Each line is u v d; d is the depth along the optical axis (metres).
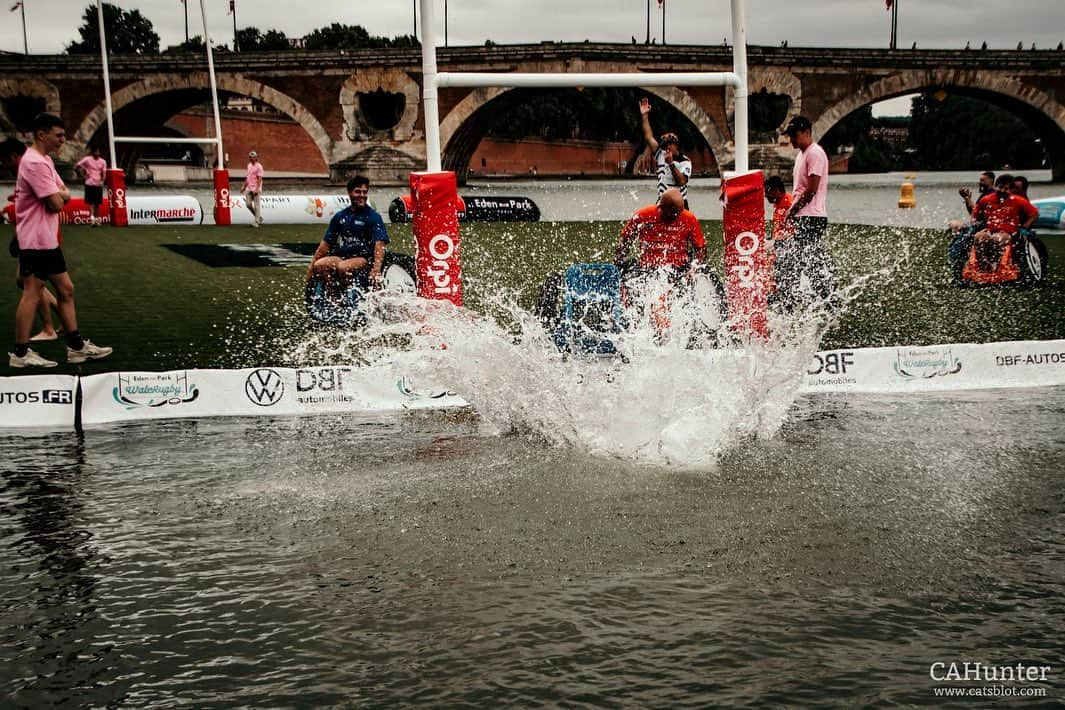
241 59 52.69
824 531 4.59
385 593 3.98
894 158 119.75
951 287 12.32
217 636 3.64
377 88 52.56
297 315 10.60
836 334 9.28
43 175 7.70
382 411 7.07
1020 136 105.38
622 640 3.58
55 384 6.77
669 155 13.12
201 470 5.64
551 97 91.06
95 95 53.25
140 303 11.45
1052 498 5.03
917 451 5.89
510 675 3.35
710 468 5.55
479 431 6.43
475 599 3.91
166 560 4.33
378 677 3.35
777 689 3.25
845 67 50.62
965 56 50.41
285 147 82.19
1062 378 7.91
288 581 4.10
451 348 6.84
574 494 5.11
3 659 3.48
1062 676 3.32
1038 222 21.75
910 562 4.23
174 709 3.17
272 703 3.19
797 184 10.30
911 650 3.50
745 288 8.47
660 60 50.78
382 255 9.99
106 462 5.82
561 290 8.50
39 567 4.26
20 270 8.08
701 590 3.97
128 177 61.03
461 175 57.72
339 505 4.99
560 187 55.06
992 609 3.80
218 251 18.44
